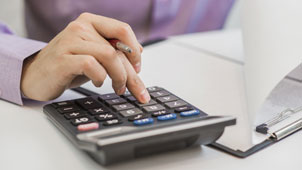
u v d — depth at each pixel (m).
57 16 1.13
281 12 0.47
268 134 0.40
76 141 0.34
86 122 0.38
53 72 0.45
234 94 0.51
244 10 0.52
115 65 0.42
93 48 0.43
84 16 0.50
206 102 0.48
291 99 0.47
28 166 0.34
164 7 1.20
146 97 0.42
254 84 0.42
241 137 0.40
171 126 0.34
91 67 0.42
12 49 0.52
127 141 0.32
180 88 0.53
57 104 0.43
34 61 0.50
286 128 0.40
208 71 0.60
